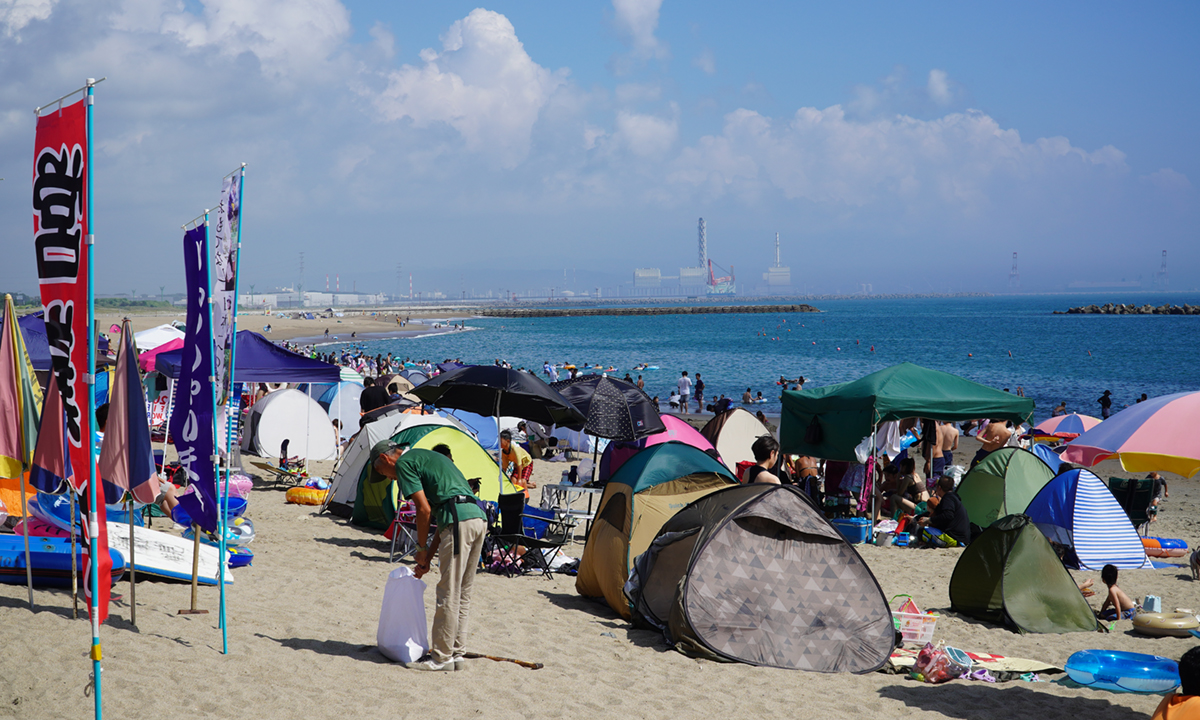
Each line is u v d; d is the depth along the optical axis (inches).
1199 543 516.4
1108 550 445.4
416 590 241.8
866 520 486.9
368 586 331.9
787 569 284.5
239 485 532.7
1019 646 306.2
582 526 507.5
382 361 1628.9
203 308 236.8
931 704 238.4
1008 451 497.7
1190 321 4950.8
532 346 3189.0
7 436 249.6
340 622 277.1
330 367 585.9
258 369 569.6
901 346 3164.4
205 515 239.3
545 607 322.0
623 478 340.8
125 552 298.2
